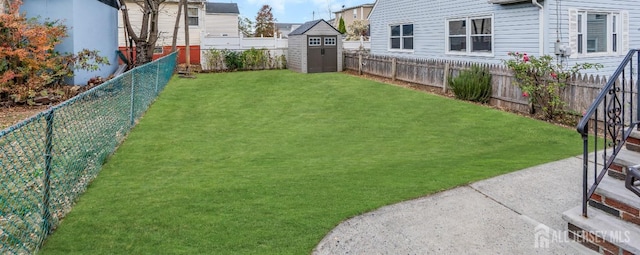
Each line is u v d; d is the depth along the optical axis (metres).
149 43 15.95
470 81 9.77
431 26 13.98
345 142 6.63
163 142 6.51
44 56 9.56
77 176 4.33
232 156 5.77
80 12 11.30
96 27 12.74
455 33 13.05
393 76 13.54
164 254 2.90
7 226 3.20
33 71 9.50
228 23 26.52
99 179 4.65
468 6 12.36
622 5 11.03
